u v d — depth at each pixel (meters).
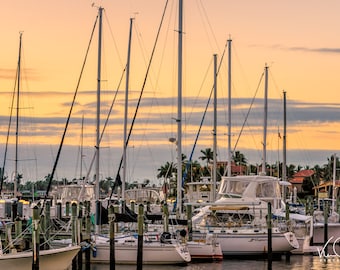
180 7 50.91
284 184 62.78
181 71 50.38
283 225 50.81
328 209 65.31
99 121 54.44
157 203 67.12
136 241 44.22
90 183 67.56
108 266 43.81
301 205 76.50
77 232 40.84
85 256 41.88
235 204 50.41
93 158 62.66
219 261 46.84
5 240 40.88
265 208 51.03
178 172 49.22
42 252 36.44
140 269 41.47
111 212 41.72
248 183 53.78
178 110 49.94
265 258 49.03
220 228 49.16
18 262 35.50
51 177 59.34
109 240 43.38
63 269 38.00
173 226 47.09
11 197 66.94
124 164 60.75
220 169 94.44
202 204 49.41
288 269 45.62
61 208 55.62
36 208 35.56
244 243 48.66
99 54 55.56
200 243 46.47
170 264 44.38
